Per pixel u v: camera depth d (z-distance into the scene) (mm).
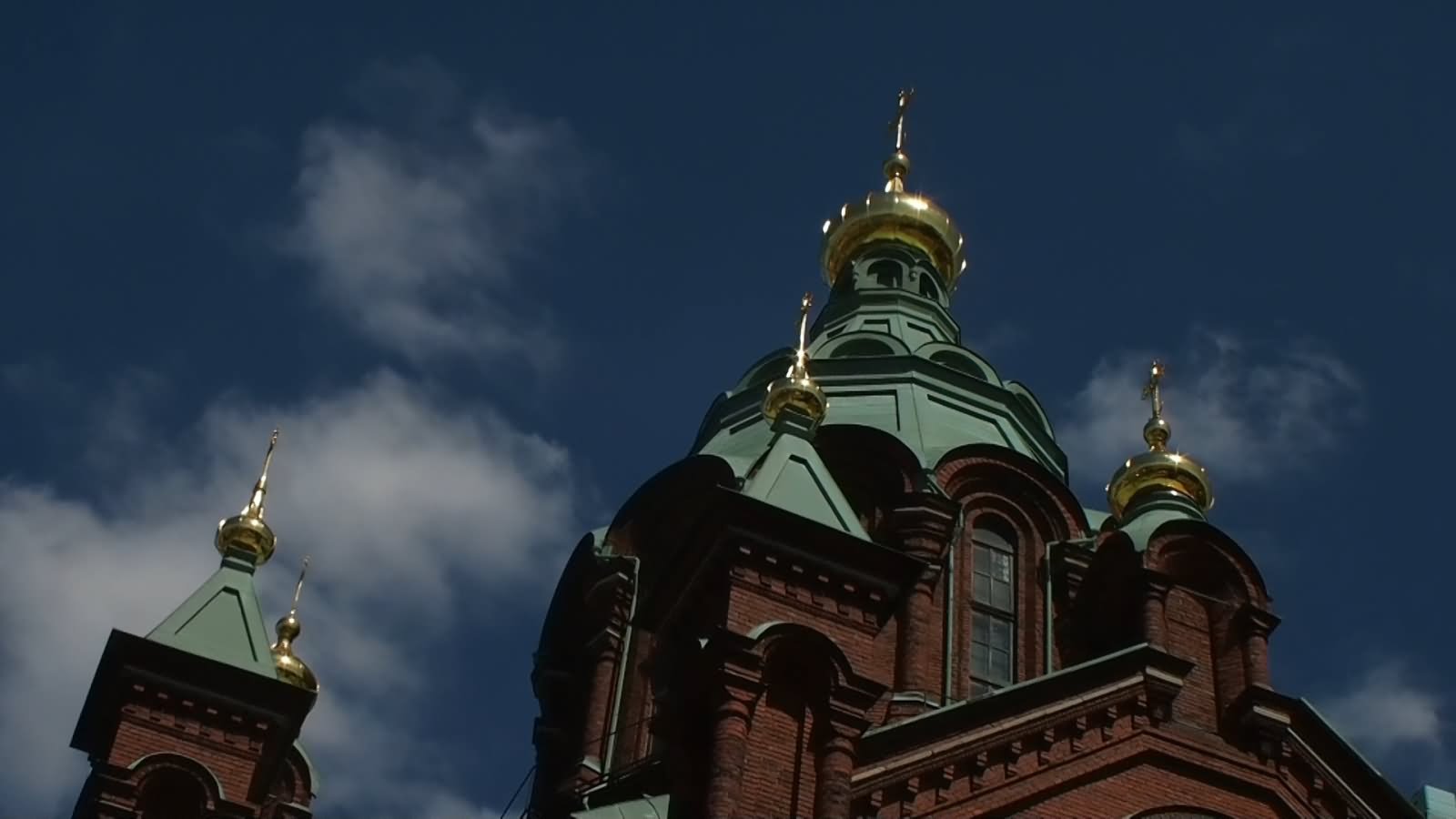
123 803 39562
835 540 36219
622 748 48406
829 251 66062
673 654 36812
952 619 48812
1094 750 38531
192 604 43188
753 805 33281
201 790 40312
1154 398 50875
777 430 39656
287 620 55000
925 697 46469
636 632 50469
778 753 34031
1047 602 49938
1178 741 39188
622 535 52156
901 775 36656
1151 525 43406
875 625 35781
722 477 50656
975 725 37812
